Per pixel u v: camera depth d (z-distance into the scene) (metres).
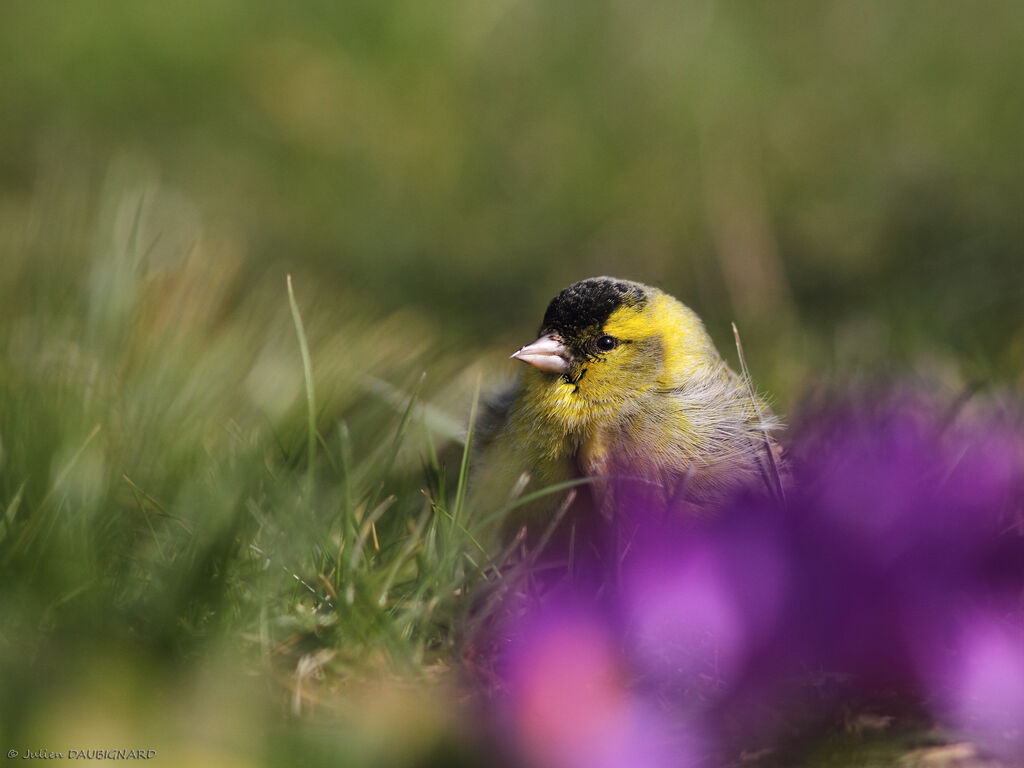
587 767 2.85
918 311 3.04
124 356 2.94
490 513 2.90
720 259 3.12
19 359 2.93
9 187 3.20
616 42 3.46
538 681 2.86
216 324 2.97
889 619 2.87
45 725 2.84
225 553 2.87
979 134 3.18
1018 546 2.88
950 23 3.41
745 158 3.23
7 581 2.86
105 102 3.45
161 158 3.29
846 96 3.33
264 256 3.10
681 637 2.87
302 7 3.60
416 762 2.85
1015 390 2.96
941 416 2.93
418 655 2.86
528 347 2.91
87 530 2.87
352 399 2.94
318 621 2.86
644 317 2.91
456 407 2.95
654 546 2.88
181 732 2.85
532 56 3.48
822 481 2.89
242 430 2.92
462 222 3.23
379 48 3.54
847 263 3.11
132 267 2.96
